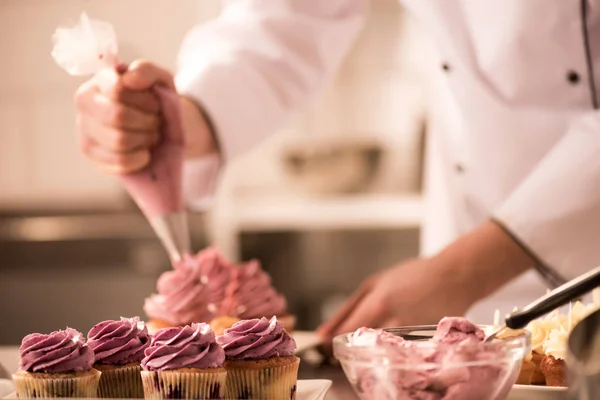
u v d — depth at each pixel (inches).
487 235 46.6
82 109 48.4
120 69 47.3
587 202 45.8
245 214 133.6
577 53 54.4
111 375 37.8
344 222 130.9
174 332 35.4
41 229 137.3
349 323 46.3
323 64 67.0
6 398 34.9
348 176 127.4
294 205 132.5
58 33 45.5
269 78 64.1
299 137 135.2
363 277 131.7
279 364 36.0
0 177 142.1
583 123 48.9
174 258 52.6
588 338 25.0
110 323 39.4
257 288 59.3
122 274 135.3
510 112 56.6
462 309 45.5
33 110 141.3
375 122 133.7
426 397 27.9
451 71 58.9
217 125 60.7
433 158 70.7
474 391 27.8
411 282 45.5
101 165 49.3
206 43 66.4
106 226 135.8
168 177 49.2
